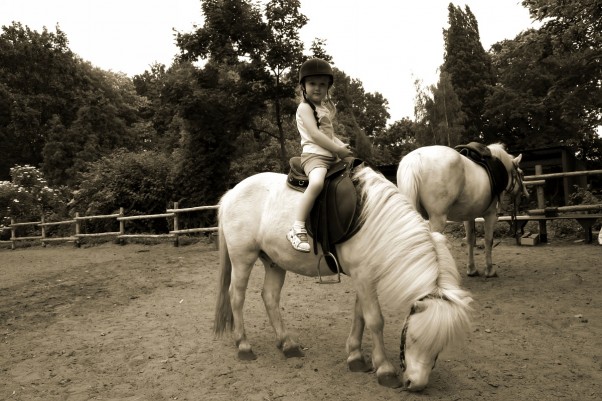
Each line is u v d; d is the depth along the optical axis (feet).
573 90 41.04
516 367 10.73
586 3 28.94
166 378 11.37
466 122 92.58
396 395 9.48
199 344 13.76
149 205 47.75
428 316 8.24
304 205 10.16
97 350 13.85
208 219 46.57
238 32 49.08
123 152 58.70
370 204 9.79
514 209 22.00
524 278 19.26
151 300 20.01
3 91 102.53
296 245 9.94
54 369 12.51
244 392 10.22
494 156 19.39
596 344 11.85
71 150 92.43
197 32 50.19
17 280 27.40
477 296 17.04
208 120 48.39
